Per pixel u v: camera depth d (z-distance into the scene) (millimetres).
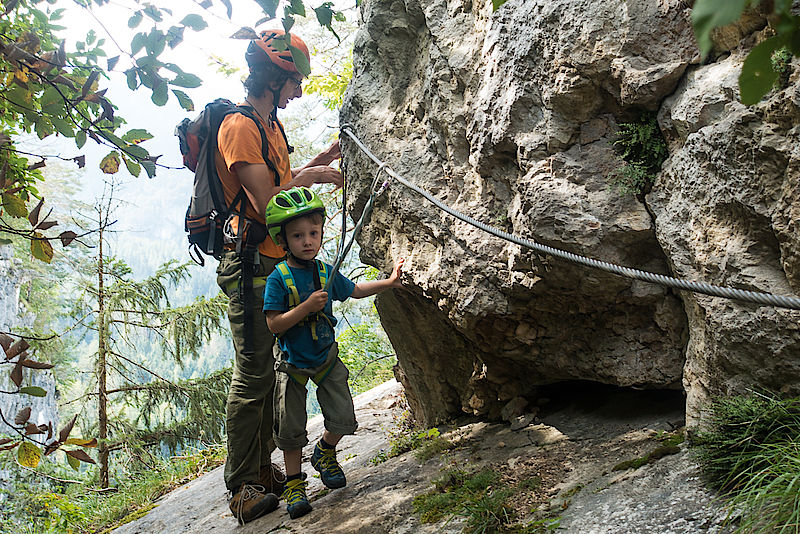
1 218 2635
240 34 1988
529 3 2646
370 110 3633
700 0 634
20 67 2539
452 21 3141
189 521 3979
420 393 4066
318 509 3188
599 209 2488
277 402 3311
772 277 2057
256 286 3410
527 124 2668
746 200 2055
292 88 3625
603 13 2410
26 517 8859
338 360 3379
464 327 3100
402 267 3395
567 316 2904
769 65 860
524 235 2641
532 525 2297
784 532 1719
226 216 3453
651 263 2564
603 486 2402
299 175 3596
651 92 2334
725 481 2061
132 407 10844
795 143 1912
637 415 2926
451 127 3072
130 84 2252
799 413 2029
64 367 22547
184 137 3533
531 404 3426
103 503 6379
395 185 3330
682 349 2656
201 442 10617
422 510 2738
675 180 2330
